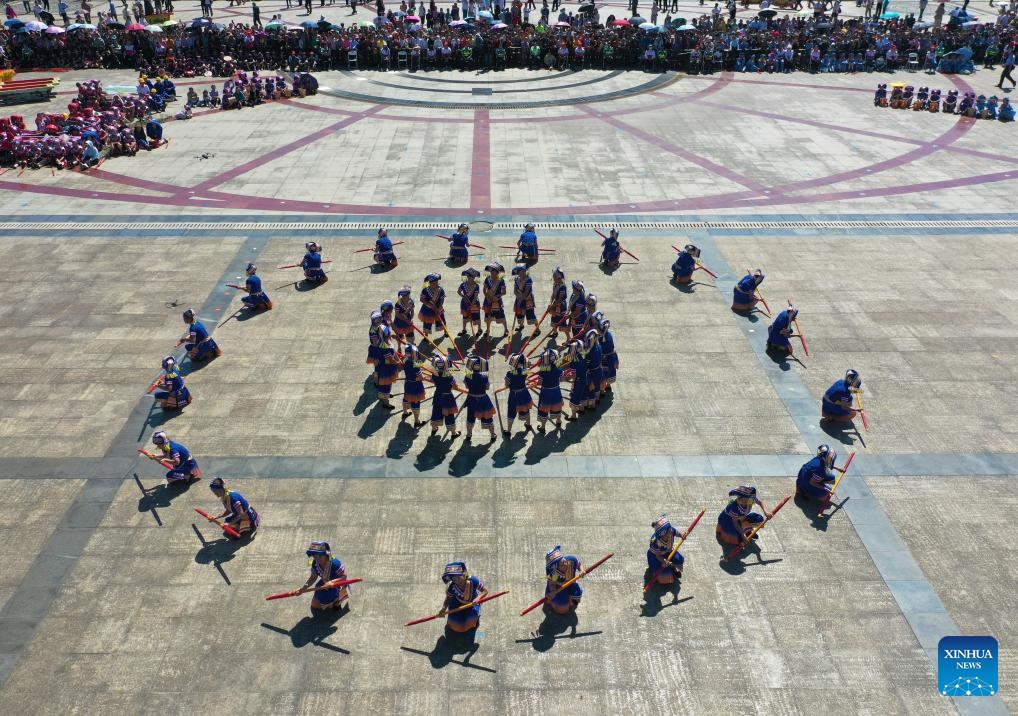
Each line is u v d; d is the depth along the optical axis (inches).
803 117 1547.7
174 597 520.1
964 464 643.5
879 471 636.1
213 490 548.1
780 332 775.1
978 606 517.7
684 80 1806.1
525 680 468.1
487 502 600.7
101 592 523.5
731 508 552.1
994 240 1031.6
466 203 1141.7
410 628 500.1
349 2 2485.2
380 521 581.6
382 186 1203.2
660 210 1125.7
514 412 658.2
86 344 797.2
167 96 1626.5
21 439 665.0
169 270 944.3
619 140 1409.9
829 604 518.3
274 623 502.0
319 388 733.3
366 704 452.8
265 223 1073.5
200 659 478.6
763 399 723.4
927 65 1915.6
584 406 698.2
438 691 460.8
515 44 1907.0
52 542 563.5
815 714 449.4
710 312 862.5
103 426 681.0
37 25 1819.6
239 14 2411.4
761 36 1937.7
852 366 772.0
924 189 1204.5
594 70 1883.6
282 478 623.2
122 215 1095.0
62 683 464.1
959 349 797.2
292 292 896.3
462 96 1675.7
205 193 1174.3
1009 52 1787.6
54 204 1126.4
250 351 786.8
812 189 1204.5
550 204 1142.3
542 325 846.5
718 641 493.0
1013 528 580.7
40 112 1541.6
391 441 666.2
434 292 791.1
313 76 1796.3
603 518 586.6
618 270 948.0
